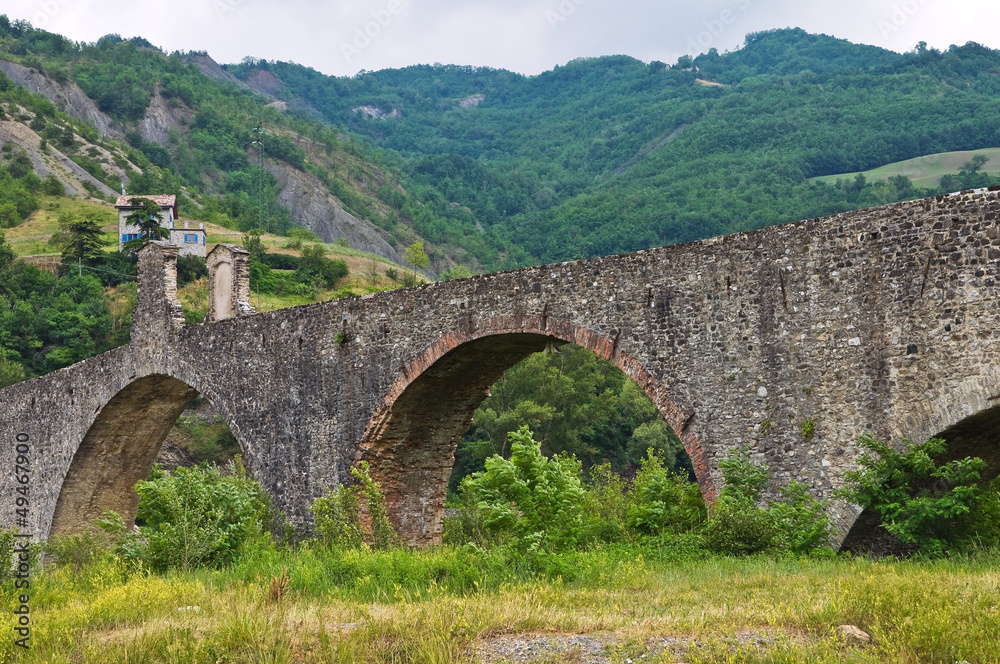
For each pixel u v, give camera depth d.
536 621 10.40
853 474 14.98
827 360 16.09
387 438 22.98
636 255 18.50
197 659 9.92
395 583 13.87
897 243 15.52
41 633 11.09
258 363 25.91
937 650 8.63
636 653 9.24
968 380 14.61
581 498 15.43
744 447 16.83
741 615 10.17
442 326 21.56
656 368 18.03
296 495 24.42
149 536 17.41
